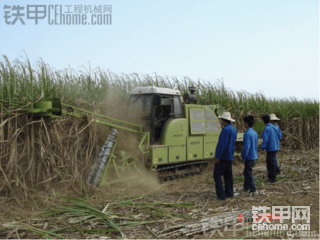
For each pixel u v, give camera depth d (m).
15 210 5.35
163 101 8.36
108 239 4.12
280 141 15.13
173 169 8.74
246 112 13.84
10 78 6.34
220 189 6.28
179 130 8.49
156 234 4.31
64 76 8.84
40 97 6.24
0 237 4.13
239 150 11.20
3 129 5.93
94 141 6.89
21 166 6.14
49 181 6.20
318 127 15.84
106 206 5.32
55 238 4.14
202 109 9.34
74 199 5.84
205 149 9.35
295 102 16.25
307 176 8.59
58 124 6.57
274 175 7.99
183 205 5.78
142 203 5.79
